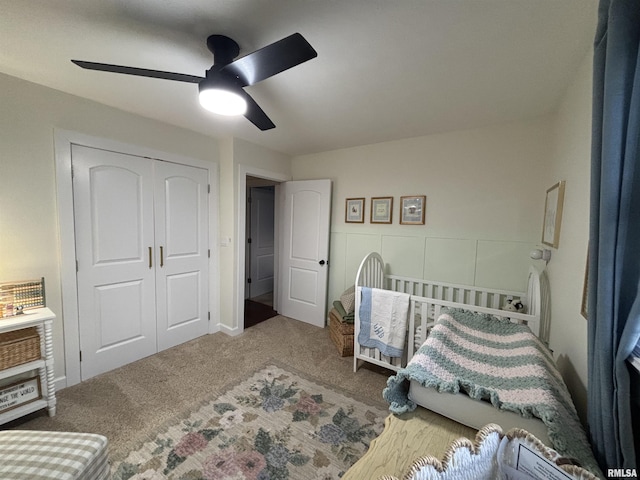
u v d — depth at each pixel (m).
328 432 1.64
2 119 1.72
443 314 1.61
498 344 1.32
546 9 1.07
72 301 2.05
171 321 2.72
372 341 2.21
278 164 3.50
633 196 0.68
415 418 1.00
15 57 1.50
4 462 0.93
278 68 1.20
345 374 2.30
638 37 0.65
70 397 1.92
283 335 3.09
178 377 2.20
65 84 1.82
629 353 0.66
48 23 1.22
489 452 0.73
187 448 1.50
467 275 2.56
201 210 2.89
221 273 3.12
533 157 2.22
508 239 2.36
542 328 1.81
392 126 2.46
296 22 1.18
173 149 2.59
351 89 1.77
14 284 1.74
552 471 0.64
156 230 2.54
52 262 1.95
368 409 1.86
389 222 2.96
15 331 1.69
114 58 1.49
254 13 1.13
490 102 1.93
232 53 1.34
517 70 1.51
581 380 1.16
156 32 1.27
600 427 0.77
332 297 3.46
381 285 2.87
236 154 2.93
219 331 3.16
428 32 1.22
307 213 3.47
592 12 1.08
